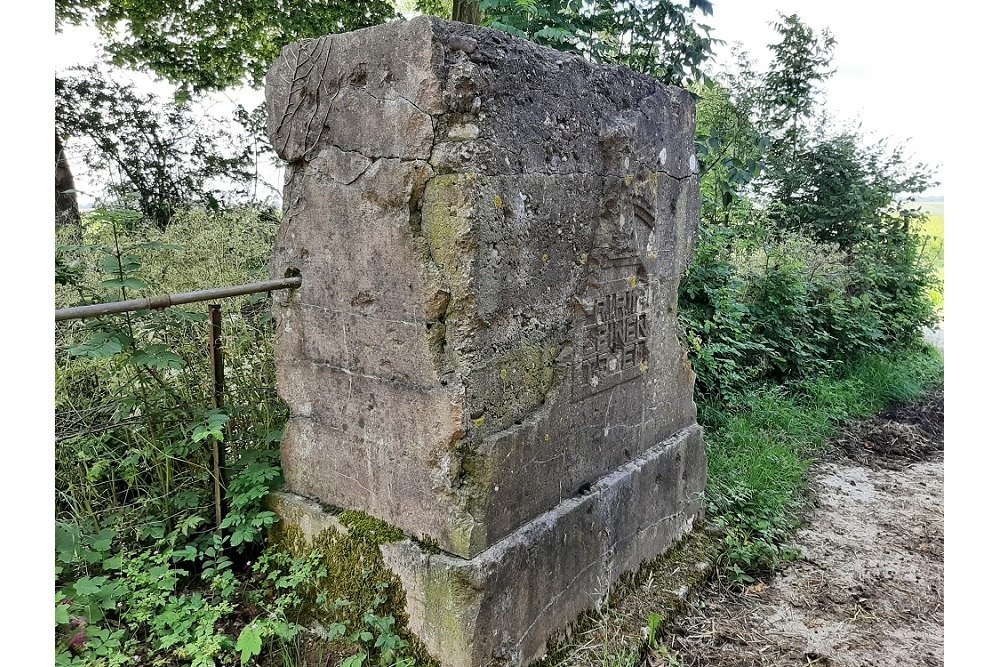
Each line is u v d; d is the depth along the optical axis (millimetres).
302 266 2203
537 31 4117
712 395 4895
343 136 1984
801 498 3793
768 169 7570
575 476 2340
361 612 2105
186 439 2633
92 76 5902
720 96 6129
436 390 1880
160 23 6996
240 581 2443
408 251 1866
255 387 2855
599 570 2428
